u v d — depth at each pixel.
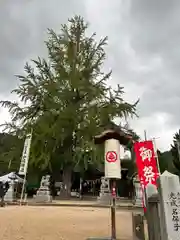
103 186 22.28
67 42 30.84
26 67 29.86
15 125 29.28
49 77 29.98
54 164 29.44
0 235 7.62
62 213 13.66
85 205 19.67
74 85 27.92
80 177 35.66
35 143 26.09
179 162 25.72
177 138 27.12
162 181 5.93
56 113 27.41
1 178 24.58
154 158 8.89
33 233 8.01
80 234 8.01
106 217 12.60
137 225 6.90
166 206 5.75
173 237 5.54
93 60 30.81
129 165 29.98
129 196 30.02
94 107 27.55
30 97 28.70
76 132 27.31
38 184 32.56
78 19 32.50
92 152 26.03
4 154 29.80
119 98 28.92
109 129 8.00
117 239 7.31
